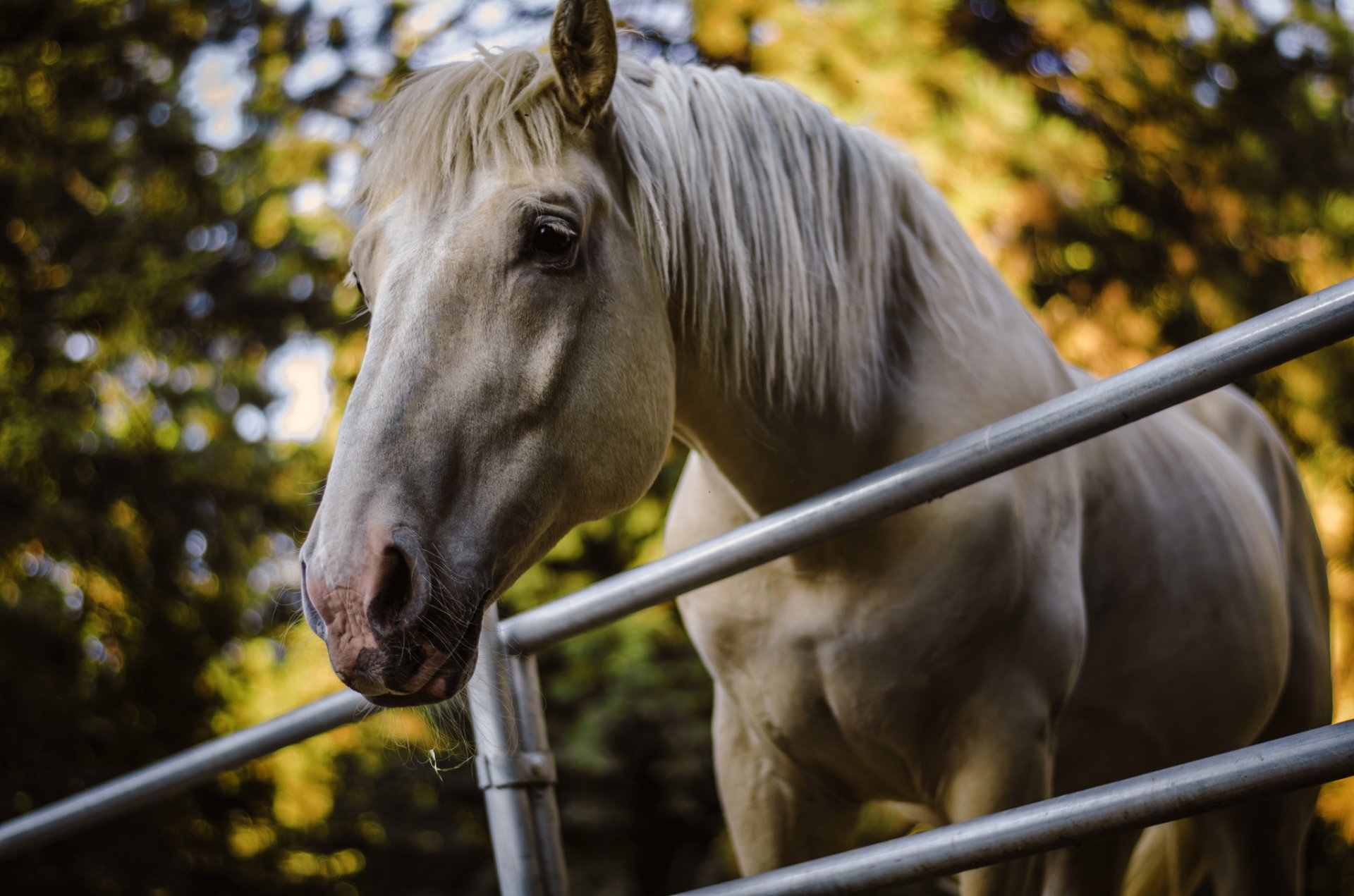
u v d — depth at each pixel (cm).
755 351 131
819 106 142
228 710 555
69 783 479
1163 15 546
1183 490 173
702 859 544
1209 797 79
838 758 146
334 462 104
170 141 534
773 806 156
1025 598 136
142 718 526
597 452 115
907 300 144
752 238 131
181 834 515
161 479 518
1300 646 212
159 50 555
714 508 151
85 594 507
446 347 106
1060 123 498
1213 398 227
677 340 130
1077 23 527
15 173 524
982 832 90
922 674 134
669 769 516
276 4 550
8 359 505
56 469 495
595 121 119
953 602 132
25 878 448
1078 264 508
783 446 136
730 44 479
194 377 534
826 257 135
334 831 575
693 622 153
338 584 97
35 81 539
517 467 108
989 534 132
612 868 536
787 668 142
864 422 138
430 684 102
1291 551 222
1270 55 562
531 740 122
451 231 109
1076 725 158
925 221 149
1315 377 541
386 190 115
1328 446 538
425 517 102
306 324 537
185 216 539
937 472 98
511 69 119
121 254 525
